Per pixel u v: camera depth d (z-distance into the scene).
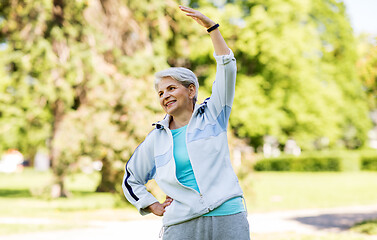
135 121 11.75
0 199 16.09
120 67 13.48
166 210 2.86
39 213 12.27
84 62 12.81
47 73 12.84
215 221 2.73
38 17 12.60
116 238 8.48
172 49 15.91
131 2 13.95
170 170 2.84
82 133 11.80
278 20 22.86
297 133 26.75
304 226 9.85
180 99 2.96
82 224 10.30
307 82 24.36
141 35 14.18
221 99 2.91
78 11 13.14
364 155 35.56
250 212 12.47
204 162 2.80
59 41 12.84
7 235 8.75
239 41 22.14
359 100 35.09
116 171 12.25
